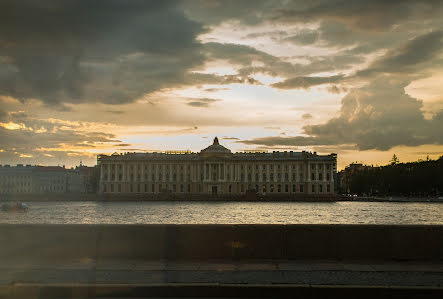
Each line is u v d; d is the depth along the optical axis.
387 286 16.77
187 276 18.39
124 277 18.25
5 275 18.56
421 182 197.00
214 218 89.50
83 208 128.25
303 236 21.83
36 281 17.47
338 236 21.80
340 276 18.45
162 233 21.94
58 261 21.34
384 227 21.75
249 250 21.81
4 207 109.81
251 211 115.19
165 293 16.88
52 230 21.98
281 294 16.72
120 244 21.92
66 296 16.83
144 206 141.88
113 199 182.25
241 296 16.80
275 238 21.84
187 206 142.88
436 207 140.12
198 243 21.89
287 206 145.38
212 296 16.80
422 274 18.81
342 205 154.38
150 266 20.25
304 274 18.78
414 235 21.66
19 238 21.94
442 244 21.53
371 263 21.02
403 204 163.75
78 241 21.97
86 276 18.42
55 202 173.88
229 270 19.45
